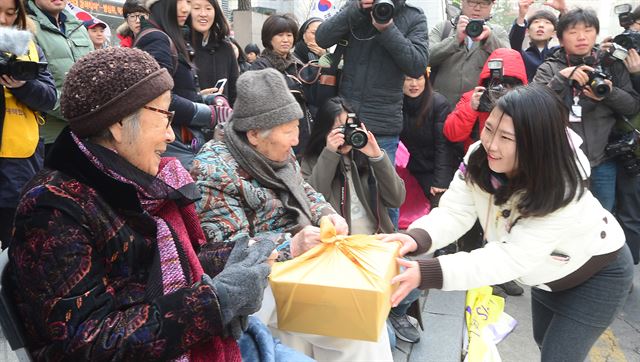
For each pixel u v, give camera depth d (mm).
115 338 1046
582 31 3326
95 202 1120
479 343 2082
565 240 1681
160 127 1197
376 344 1789
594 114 3355
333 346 1731
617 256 1792
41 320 1047
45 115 2834
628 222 3652
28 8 2830
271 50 3893
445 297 3211
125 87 1117
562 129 1518
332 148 2418
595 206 1718
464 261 1607
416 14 3131
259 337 1466
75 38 3098
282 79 1916
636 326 3227
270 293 1641
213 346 1242
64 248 1048
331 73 3312
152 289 1167
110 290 1114
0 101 2395
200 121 2707
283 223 1958
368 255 1549
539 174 1525
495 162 1600
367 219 2617
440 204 1986
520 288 3570
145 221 1188
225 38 3621
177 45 2717
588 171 1639
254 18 9641
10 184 2488
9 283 1095
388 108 3156
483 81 3365
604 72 3268
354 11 3000
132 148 1176
